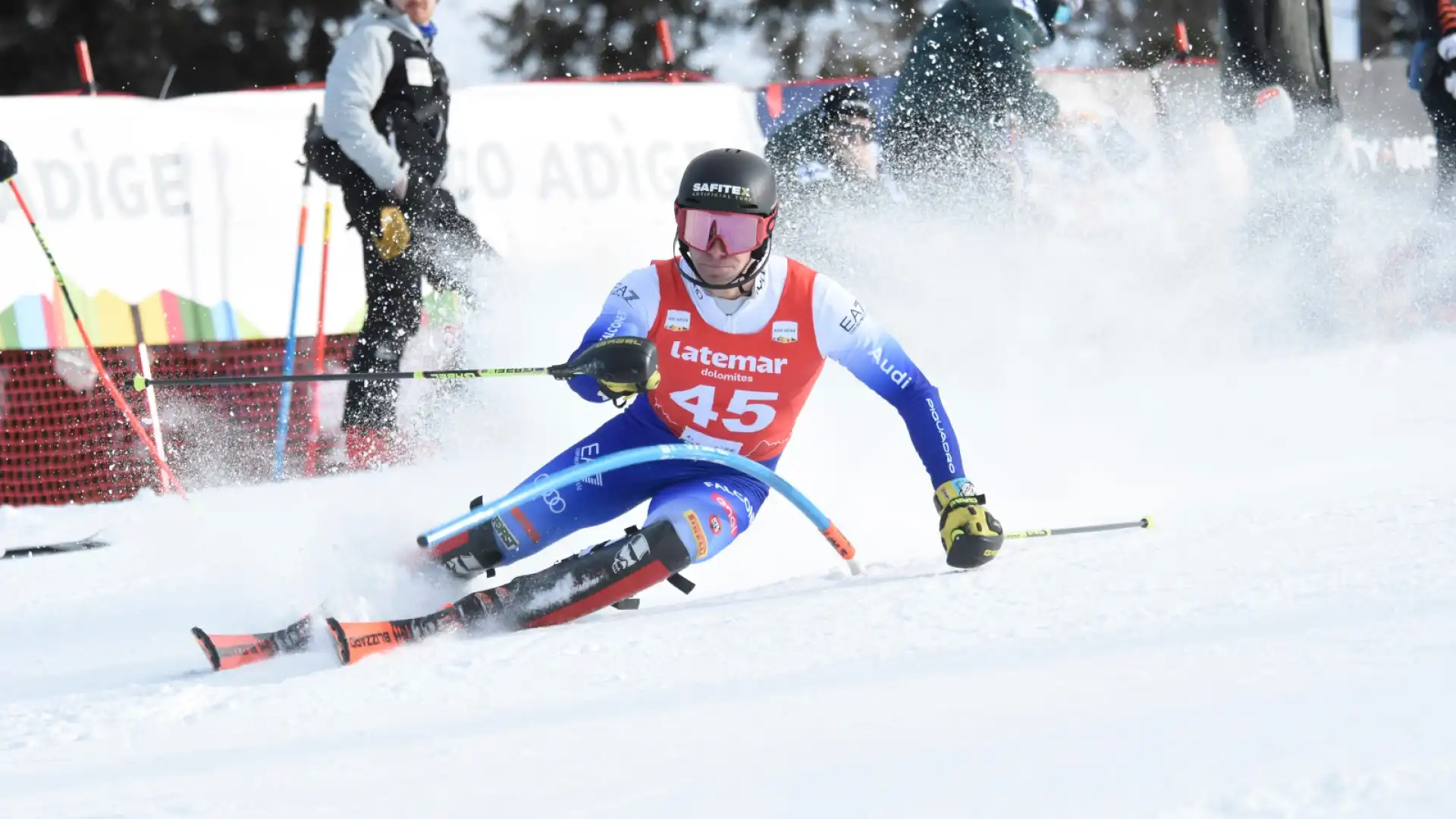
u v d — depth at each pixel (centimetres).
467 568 1293
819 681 845
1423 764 568
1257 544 1174
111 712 965
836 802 604
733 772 666
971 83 2634
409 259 2372
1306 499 1434
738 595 1236
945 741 679
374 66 2297
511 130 2686
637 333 1250
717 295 1255
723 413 1294
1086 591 1055
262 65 6259
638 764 698
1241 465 1816
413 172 2345
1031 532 1349
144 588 1563
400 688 954
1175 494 1641
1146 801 565
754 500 1308
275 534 1814
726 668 916
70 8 6012
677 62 6178
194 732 884
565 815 629
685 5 6191
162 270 2488
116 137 2466
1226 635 839
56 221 2419
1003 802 581
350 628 1083
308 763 771
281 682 1023
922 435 1295
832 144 2567
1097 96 2941
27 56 6050
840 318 1277
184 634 1297
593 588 1152
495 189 2662
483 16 6066
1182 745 627
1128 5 5609
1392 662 725
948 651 893
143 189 2478
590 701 856
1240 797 556
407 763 750
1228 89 2981
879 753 669
